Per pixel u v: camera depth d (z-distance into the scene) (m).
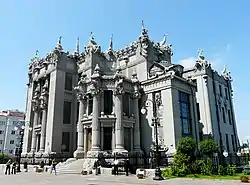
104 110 33.44
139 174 21.77
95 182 18.58
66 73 42.75
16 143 78.25
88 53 41.53
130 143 32.88
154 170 22.83
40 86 46.03
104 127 32.44
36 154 39.03
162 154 30.12
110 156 30.08
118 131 31.41
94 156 29.75
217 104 40.19
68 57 43.75
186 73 41.88
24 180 20.75
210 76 40.69
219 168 23.25
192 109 34.97
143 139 34.00
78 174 26.22
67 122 40.66
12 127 79.12
